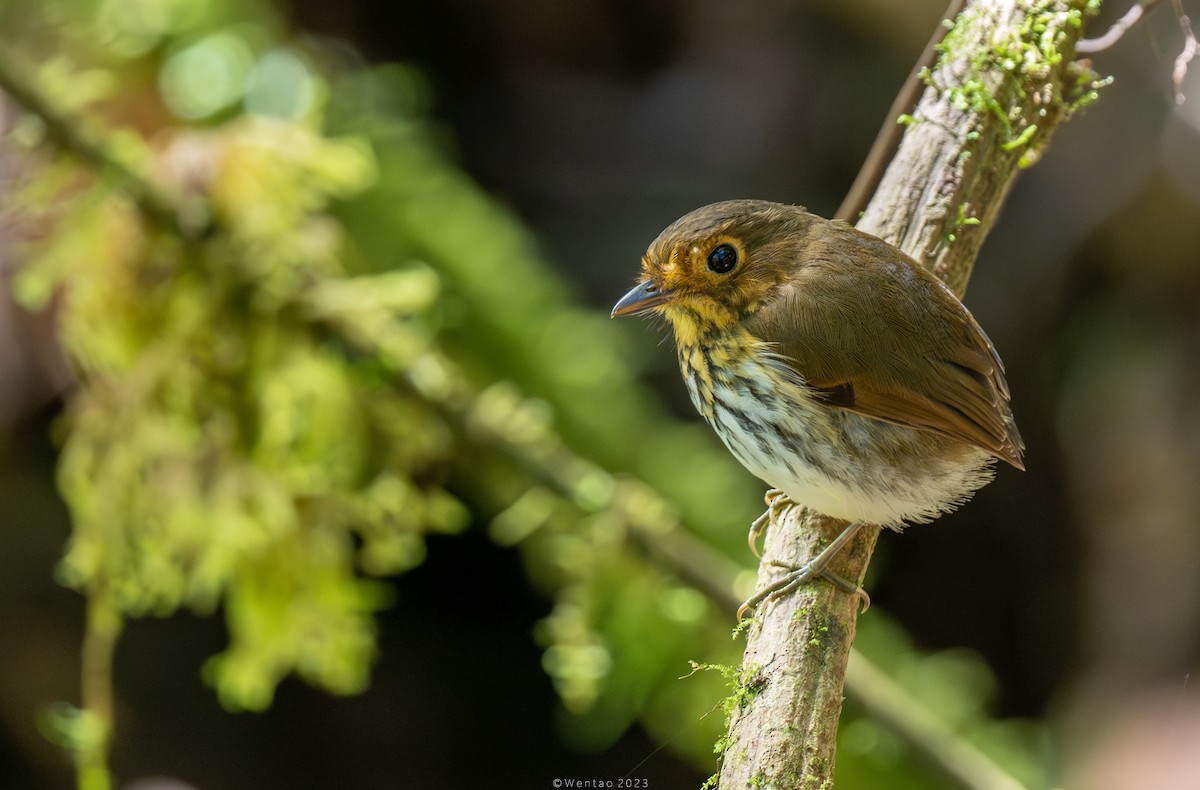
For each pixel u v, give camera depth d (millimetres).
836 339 5719
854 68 15430
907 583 14430
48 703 11711
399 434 8711
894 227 5848
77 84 8406
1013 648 14438
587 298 14336
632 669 9062
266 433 8266
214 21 9742
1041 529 14555
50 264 8094
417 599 13102
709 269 5984
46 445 11273
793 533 5695
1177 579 14078
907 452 5770
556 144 15562
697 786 12336
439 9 15430
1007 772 9781
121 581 8453
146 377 8289
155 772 11930
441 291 10023
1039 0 5668
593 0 15719
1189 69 13258
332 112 10602
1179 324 14664
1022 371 14742
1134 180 14148
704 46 16156
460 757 12750
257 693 8859
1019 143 5547
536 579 9969
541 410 8773
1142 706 13461
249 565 8555
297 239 8312
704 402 6156
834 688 4961
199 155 8156
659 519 8625
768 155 15461
